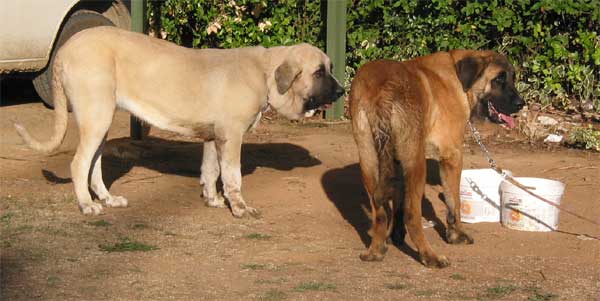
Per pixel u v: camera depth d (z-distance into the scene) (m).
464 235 7.42
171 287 6.10
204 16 13.36
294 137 11.82
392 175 6.41
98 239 7.23
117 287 6.08
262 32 13.29
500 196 8.05
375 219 6.75
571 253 7.21
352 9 13.20
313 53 8.18
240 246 7.18
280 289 6.08
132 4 11.02
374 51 13.12
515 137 11.90
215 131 8.12
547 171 10.09
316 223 7.98
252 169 9.99
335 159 10.59
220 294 5.97
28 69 11.63
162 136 11.65
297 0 13.24
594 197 8.97
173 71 8.04
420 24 12.99
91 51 7.89
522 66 13.00
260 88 8.16
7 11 11.24
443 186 7.39
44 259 6.67
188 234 7.48
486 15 12.95
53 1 11.73
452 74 7.28
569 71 12.75
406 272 6.57
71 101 7.99
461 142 7.32
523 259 7.00
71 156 10.29
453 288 6.20
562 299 6.02
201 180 8.48
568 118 12.59
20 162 9.88
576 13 12.51
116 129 11.92
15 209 8.02
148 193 8.84
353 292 6.05
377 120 6.34
